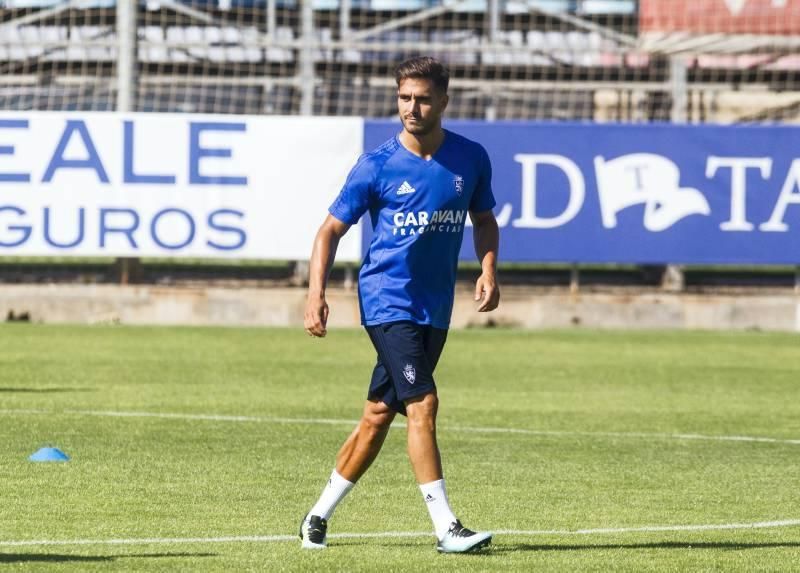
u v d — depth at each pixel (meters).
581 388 47.00
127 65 67.62
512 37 83.06
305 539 21.98
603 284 73.19
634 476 30.27
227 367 50.81
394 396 21.80
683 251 66.19
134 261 67.88
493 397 44.38
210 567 20.41
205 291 66.81
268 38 73.75
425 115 21.36
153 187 64.19
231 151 64.50
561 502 26.92
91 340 59.00
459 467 31.20
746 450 34.56
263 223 64.75
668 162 66.00
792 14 74.69
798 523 24.94
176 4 75.56
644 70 81.50
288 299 66.94
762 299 68.50
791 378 50.56
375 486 28.23
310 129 64.69
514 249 65.75
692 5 74.75
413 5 82.44
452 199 21.62
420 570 20.38
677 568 20.88
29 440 33.69
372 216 22.02
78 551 21.48
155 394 43.16
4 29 78.69
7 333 61.09
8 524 23.66
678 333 66.50
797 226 66.25
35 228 63.66
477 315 67.88
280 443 34.12
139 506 25.61
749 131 65.94
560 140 65.62
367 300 21.73
